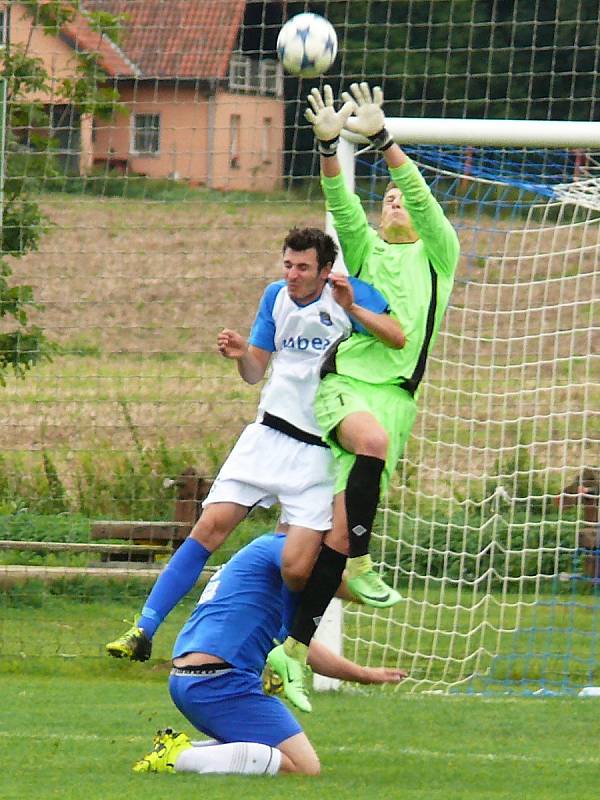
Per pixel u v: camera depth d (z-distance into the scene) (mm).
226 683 22438
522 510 47719
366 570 23703
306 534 23234
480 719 29281
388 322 23750
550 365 65250
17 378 48688
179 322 66250
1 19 47688
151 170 62312
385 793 21297
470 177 38406
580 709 30688
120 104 47625
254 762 22453
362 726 28328
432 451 53406
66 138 47469
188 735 27016
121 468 49312
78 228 45406
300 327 24016
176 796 20656
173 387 59219
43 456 48906
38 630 38906
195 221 67938
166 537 43188
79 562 45188
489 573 40125
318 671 24297
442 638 40000
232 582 22656
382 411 24094
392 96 79812
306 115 24656
